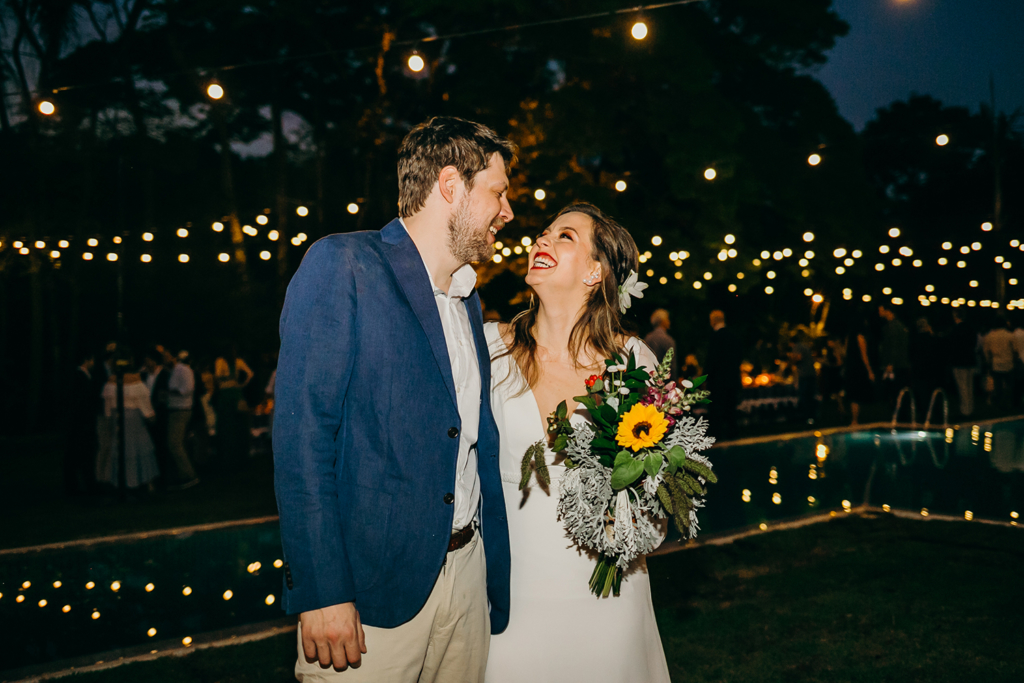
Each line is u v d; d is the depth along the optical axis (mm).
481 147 1916
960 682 3355
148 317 18328
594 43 14922
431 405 1811
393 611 1759
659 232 17328
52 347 19109
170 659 3756
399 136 16469
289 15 15625
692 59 15266
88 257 13406
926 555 5258
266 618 4480
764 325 21375
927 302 21656
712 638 3879
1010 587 4562
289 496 1634
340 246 1791
